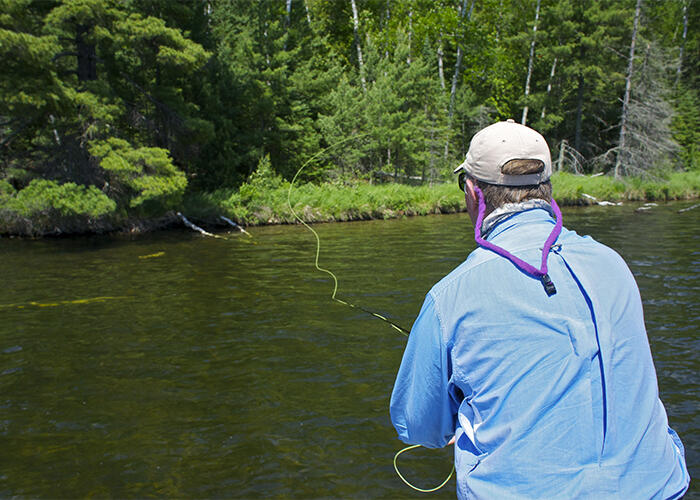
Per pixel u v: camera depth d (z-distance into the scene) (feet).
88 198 47.67
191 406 14.80
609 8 108.58
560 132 130.00
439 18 114.52
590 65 110.11
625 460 3.51
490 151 4.30
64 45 59.11
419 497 10.59
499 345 3.75
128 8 55.26
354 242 45.57
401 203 70.64
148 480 11.35
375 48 99.66
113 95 51.16
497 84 123.65
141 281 30.78
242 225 62.54
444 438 4.54
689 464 11.37
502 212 4.24
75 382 16.56
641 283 27.89
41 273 33.35
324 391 15.61
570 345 3.63
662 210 70.90
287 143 78.54
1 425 13.84
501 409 3.67
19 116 48.34
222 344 19.83
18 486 11.17
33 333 21.36
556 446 3.51
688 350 18.04
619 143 95.14
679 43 145.28
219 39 86.63
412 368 4.34
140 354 18.90
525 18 122.11
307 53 89.71
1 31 41.22
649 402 3.74
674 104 127.44
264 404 14.83
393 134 82.58
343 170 81.71
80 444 12.87
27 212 46.62
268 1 79.25
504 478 3.56
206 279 31.14
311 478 11.31
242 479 11.32
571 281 3.83
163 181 50.21
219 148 72.08
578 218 61.05
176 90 60.23
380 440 12.85
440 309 4.08
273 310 24.26
